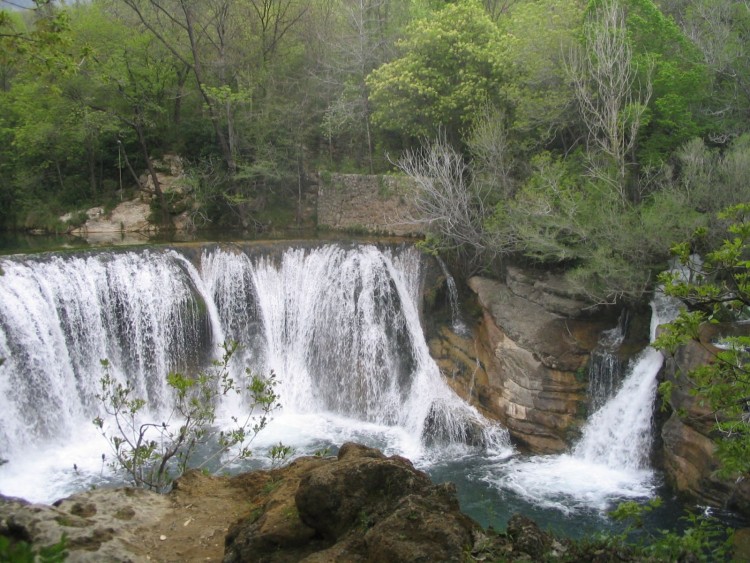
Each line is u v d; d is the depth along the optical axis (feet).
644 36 76.33
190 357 71.77
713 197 59.77
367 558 17.15
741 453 23.48
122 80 99.09
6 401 57.41
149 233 101.60
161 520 23.08
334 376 76.54
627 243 59.93
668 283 25.99
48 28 37.76
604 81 71.82
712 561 36.73
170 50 101.65
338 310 77.36
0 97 111.55
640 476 57.11
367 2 110.73
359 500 18.84
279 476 25.75
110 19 110.42
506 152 76.54
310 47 112.98
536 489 55.72
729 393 25.48
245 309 75.97
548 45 76.79
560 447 62.34
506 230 67.67
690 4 91.45
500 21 106.32
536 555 17.65
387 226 94.43
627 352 61.31
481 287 72.08
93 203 110.01
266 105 104.58
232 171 101.50
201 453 58.49
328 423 71.46
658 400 57.00
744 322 51.80
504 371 65.62
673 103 70.85
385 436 68.64
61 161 115.75
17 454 57.11
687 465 52.11
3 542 8.98
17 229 110.11
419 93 86.99
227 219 106.83
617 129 68.44
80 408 63.36
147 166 110.01
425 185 72.84
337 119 101.50
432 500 18.12
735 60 75.97
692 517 23.73
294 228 103.81
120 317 67.92
